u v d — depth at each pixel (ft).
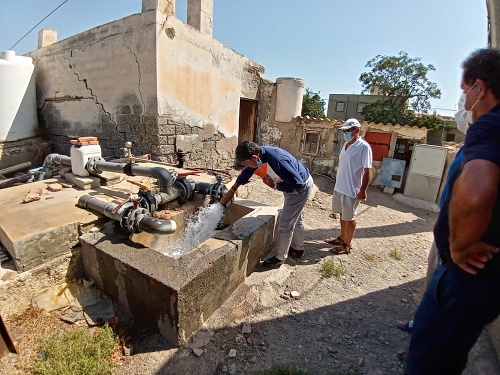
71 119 22.80
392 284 10.30
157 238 10.37
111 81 19.15
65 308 7.60
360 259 12.00
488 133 3.62
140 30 16.97
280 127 30.01
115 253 7.62
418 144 22.33
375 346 7.33
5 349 6.28
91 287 8.38
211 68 21.67
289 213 9.93
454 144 26.63
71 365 5.98
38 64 24.72
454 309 4.21
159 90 17.37
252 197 18.19
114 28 18.15
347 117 86.38
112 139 20.08
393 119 57.36
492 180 3.40
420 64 65.41
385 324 8.15
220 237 9.04
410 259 12.53
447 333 4.32
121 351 6.74
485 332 7.39
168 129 18.53
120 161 14.20
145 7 16.65
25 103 23.66
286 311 8.45
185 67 19.12
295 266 11.01
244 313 8.19
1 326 6.22
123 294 7.71
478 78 4.33
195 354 6.73
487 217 3.48
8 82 22.31
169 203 11.34
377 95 81.05
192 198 12.37
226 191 11.46
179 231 11.22
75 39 20.65
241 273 9.33
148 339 7.09
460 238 3.73
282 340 7.37
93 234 8.60
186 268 7.11
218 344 7.08
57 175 14.48
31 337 6.74
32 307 7.36
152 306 7.05
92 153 12.25
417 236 15.38
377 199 22.67
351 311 8.66
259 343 7.20
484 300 4.02
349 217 11.57
